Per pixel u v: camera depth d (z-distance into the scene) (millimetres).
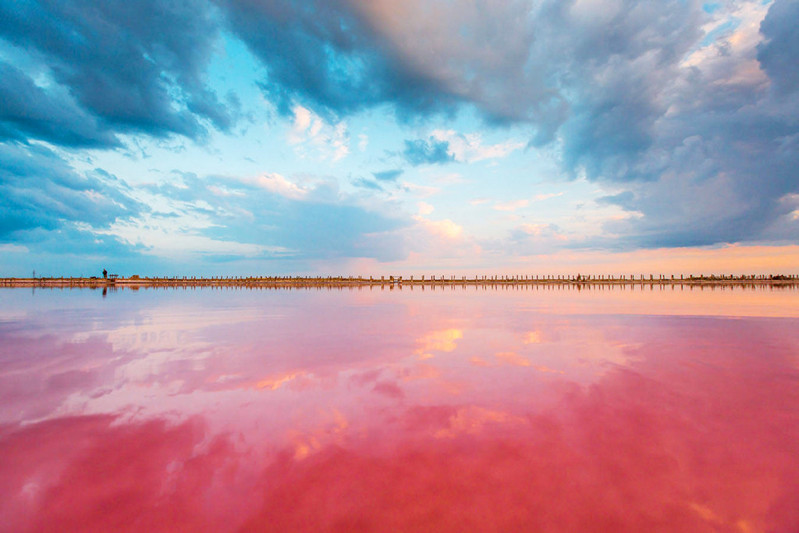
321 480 2754
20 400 4430
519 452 3145
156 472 2855
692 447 3219
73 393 4695
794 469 2873
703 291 41312
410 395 4605
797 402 4266
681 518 2355
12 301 22875
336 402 4363
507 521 2346
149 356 6832
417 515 2402
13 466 2918
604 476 2799
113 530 2268
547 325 11125
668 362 6230
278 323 11859
